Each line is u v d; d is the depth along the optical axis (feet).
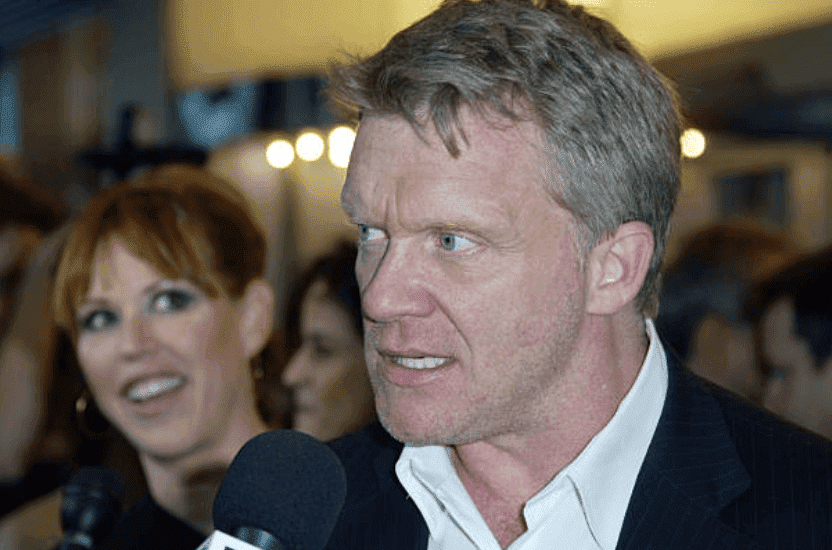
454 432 5.54
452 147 5.20
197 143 18.24
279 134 16.81
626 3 11.25
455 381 5.49
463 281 5.34
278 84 15.89
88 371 8.14
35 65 30.78
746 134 14.20
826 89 13.06
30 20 28.53
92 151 13.91
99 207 8.13
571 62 5.44
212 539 4.85
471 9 5.54
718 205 18.98
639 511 5.76
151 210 7.98
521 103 5.31
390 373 5.61
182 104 18.75
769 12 11.70
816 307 10.91
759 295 11.84
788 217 19.03
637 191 5.65
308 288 10.96
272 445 5.32
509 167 5.26
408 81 5.24
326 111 15.64
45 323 10.28
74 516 7.03
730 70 13.25
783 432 5.92
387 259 5.43
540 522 5.94
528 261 5.37
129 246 7.91
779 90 13.19
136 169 13.87
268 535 5.00
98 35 26.71
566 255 5.49
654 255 5.98
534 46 5.38
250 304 8.43
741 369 13.47
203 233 8.05
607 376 5.83
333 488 5.35
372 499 6.50
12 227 15.79
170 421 8.00
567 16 5.69
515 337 5.41
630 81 5.64
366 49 5.90
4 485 11.99
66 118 28.66
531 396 5.59
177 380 8.02
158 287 7.97
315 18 13.53
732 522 5.55
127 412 8.07
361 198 5.48
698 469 5.77
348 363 10.75
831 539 5.36
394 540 6.33
